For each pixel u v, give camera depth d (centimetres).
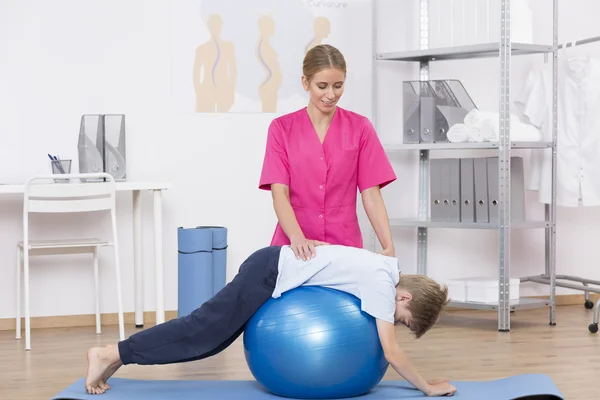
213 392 279
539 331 435
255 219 488
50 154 454
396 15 509
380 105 506
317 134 299
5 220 450
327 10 495
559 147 468
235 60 482
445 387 270
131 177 467
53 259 457
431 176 477
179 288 439
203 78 477
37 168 454
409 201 514
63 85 457
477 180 461
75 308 461
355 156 301
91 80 461
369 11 504
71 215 460
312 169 296
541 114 475
